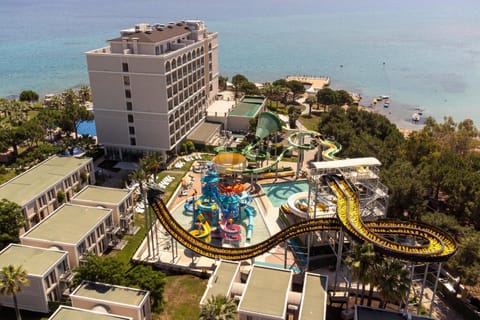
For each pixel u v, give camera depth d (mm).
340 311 75438
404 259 65500
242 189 106375
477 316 71500
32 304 73562
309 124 181375
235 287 72062
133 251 91688
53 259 76000
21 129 133750
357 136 135500
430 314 70062
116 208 94688
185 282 82188
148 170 104500
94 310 66375
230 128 167625
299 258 88875
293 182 125938
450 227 85000
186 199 114625
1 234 82188
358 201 79000
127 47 128250
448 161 112500
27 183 101812
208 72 171375
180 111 139875
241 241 95375
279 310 65188
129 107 129125
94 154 136875
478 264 74188
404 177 99625
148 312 69562
